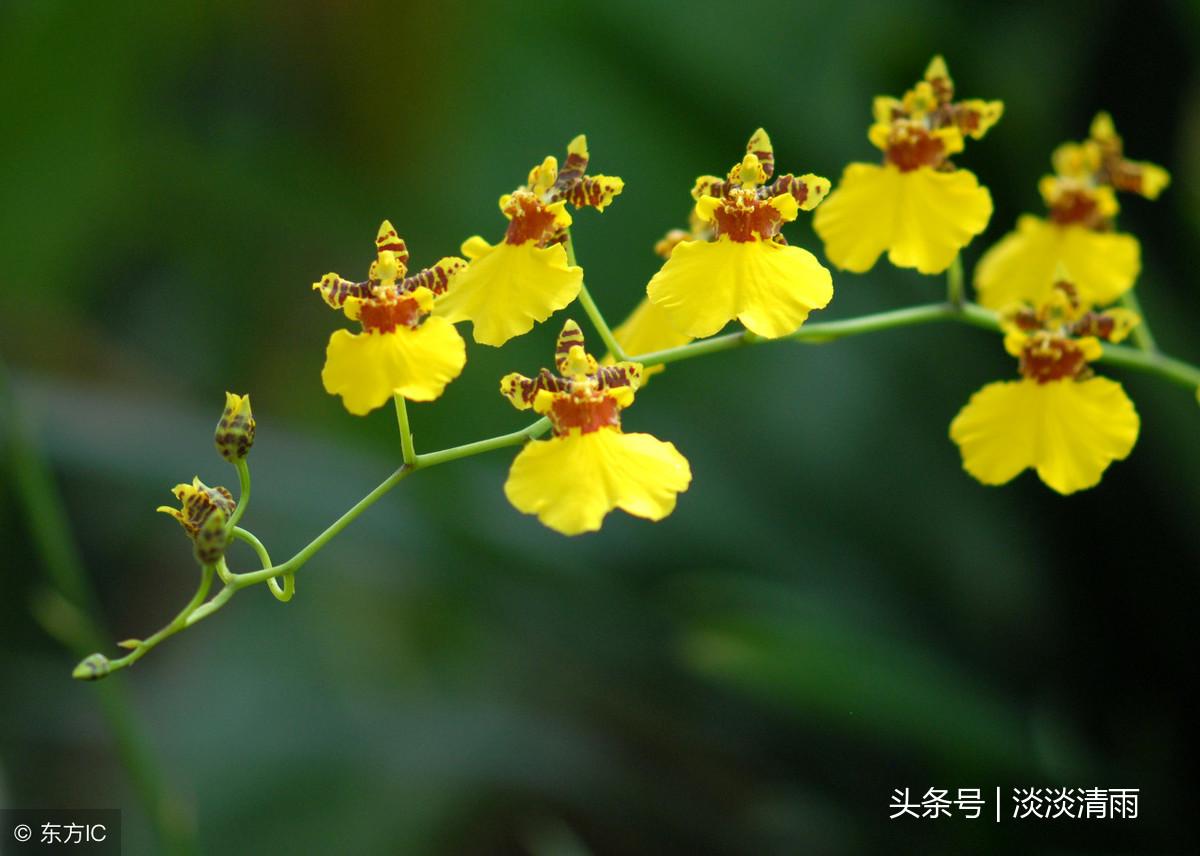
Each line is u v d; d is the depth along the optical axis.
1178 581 0.67
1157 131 0.69
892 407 0.72
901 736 0.63
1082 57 0.69
